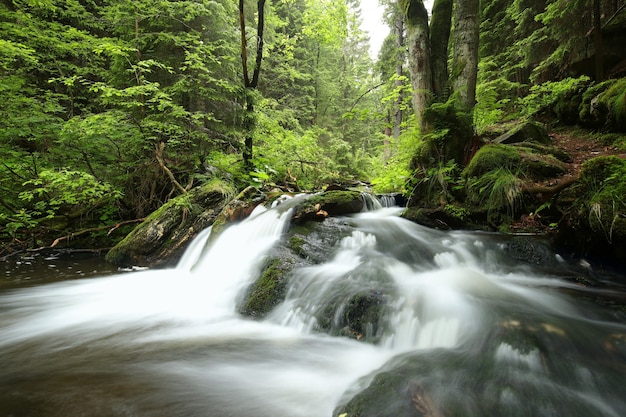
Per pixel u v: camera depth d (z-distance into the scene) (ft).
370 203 25.94
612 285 13.91
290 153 40.96
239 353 11.62
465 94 24.73
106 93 27.09
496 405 7.39
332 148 59.98
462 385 8.12
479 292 13.21
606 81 29.91
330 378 10.02
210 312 15.94
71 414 8.02
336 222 22.06
